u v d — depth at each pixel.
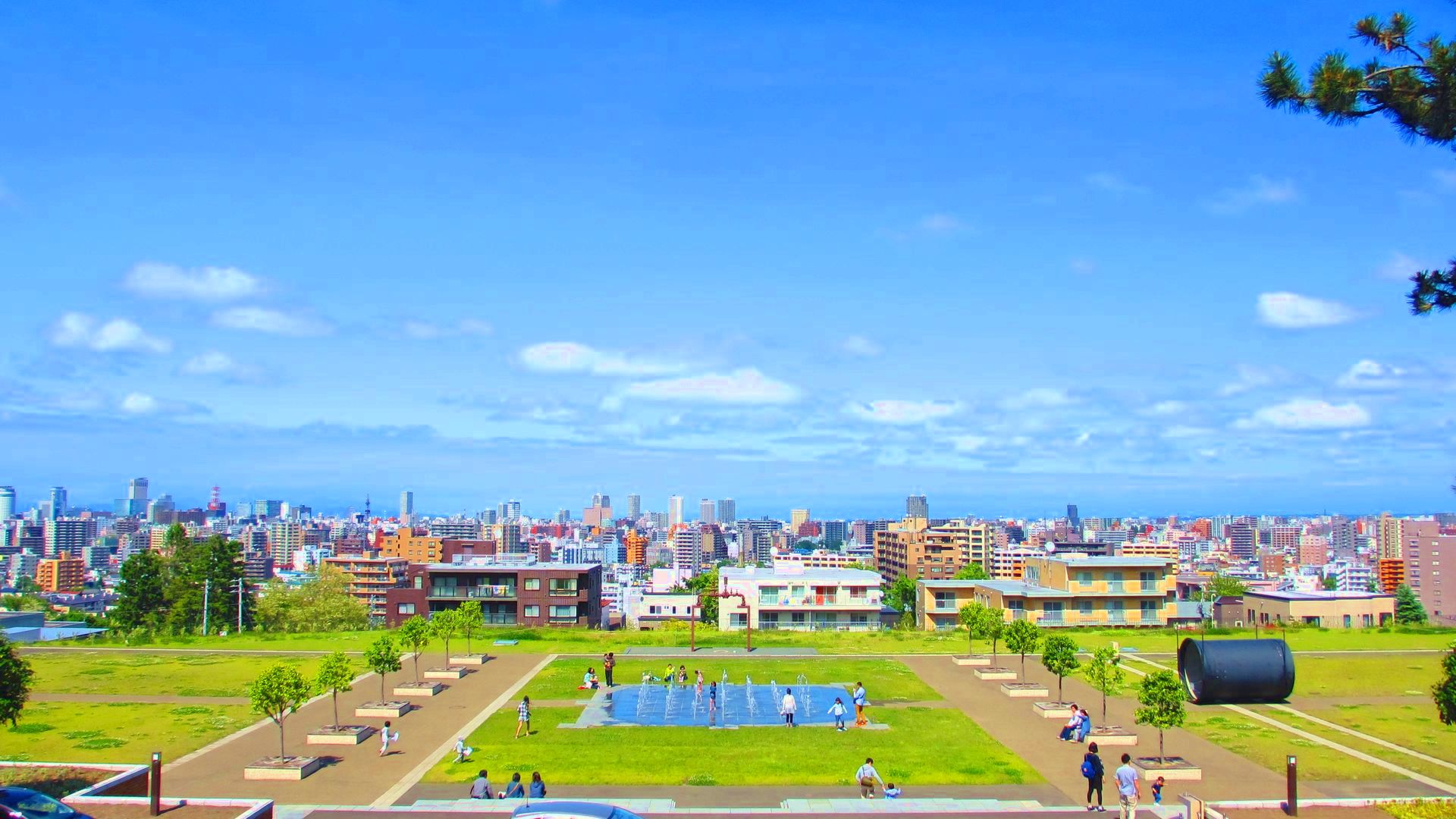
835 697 62.59
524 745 49.56
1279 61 26.61
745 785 42.66
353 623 127.00
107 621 137.62
